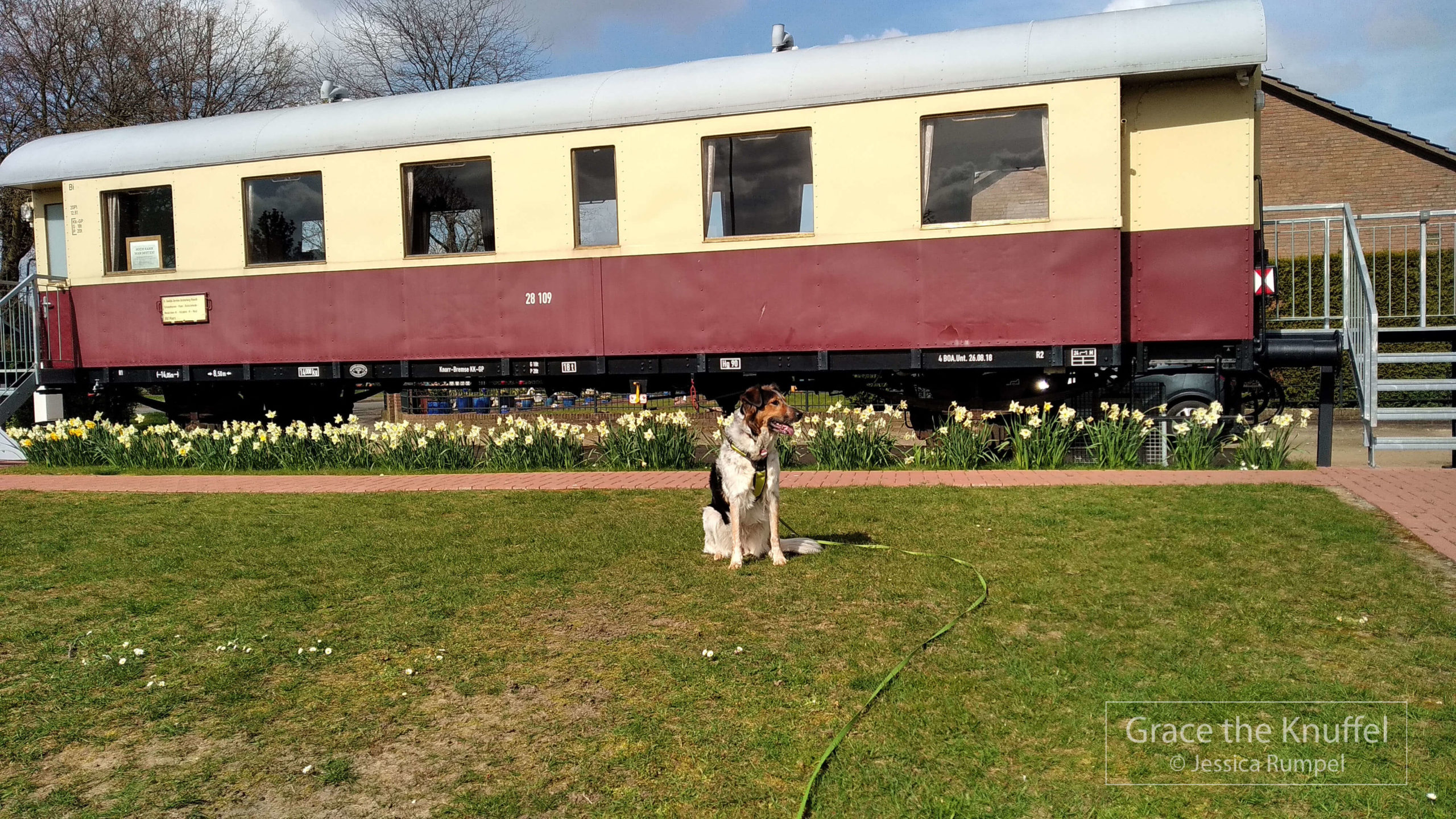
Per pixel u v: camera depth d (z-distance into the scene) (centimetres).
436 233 988
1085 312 812
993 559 525
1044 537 568
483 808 277
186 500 813
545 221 941
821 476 823
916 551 550
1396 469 767
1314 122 1991
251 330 1035
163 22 2473
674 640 412
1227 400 895
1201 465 815
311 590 510
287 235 1028
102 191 1082
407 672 383
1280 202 2014
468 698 359
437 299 975
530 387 1034
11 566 586
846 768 292
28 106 2255
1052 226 814
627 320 923
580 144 927
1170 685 343
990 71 820
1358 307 850
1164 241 818
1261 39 768
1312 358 830
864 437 897
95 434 1116
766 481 532
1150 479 745
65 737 336
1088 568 500
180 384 1123
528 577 522
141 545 633
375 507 744
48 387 1142
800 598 466
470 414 1399
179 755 320
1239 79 791
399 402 1530
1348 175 1978
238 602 491
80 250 1096
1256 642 385
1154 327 823
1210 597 442
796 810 271
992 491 718
